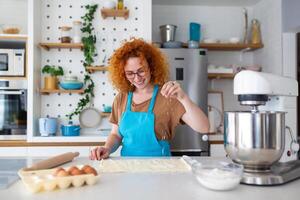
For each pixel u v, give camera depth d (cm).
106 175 96
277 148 88
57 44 265
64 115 283
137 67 146
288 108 125
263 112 88
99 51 285
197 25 302
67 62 284
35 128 262
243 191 80
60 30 283
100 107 286
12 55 255
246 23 317
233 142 91
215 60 331
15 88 257
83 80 285
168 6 324
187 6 327
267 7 302
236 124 90
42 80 281
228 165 89
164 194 77
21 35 256
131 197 75
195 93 268
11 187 84
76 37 272
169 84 128
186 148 263
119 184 86
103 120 287
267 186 85
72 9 284
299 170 95
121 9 269
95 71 284
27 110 254
